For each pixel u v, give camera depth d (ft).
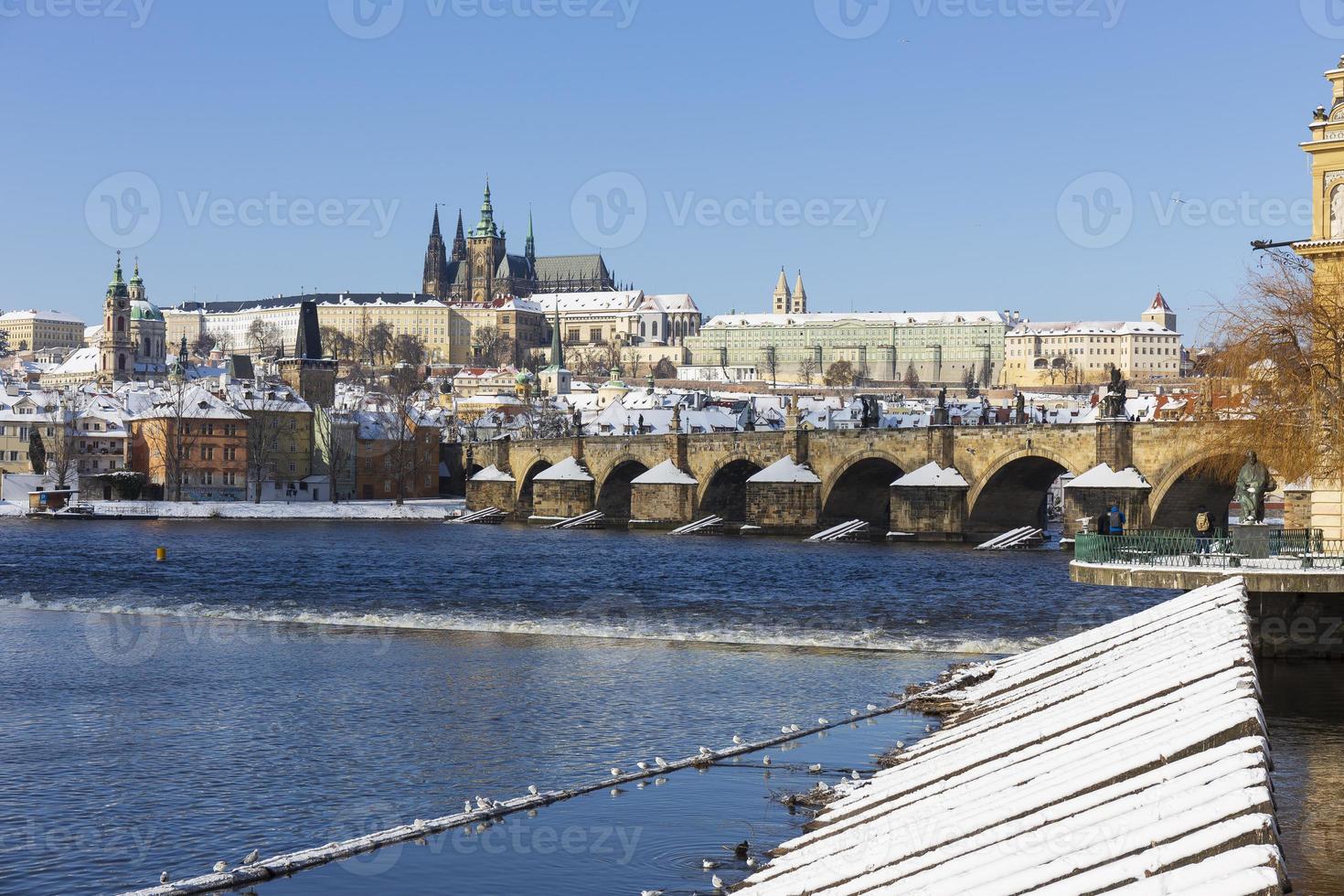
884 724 200.75
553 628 314.55
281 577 458.91
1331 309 242.99
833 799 157.17
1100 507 583.17
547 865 136.67
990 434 654.94
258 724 205.57
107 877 136.46
